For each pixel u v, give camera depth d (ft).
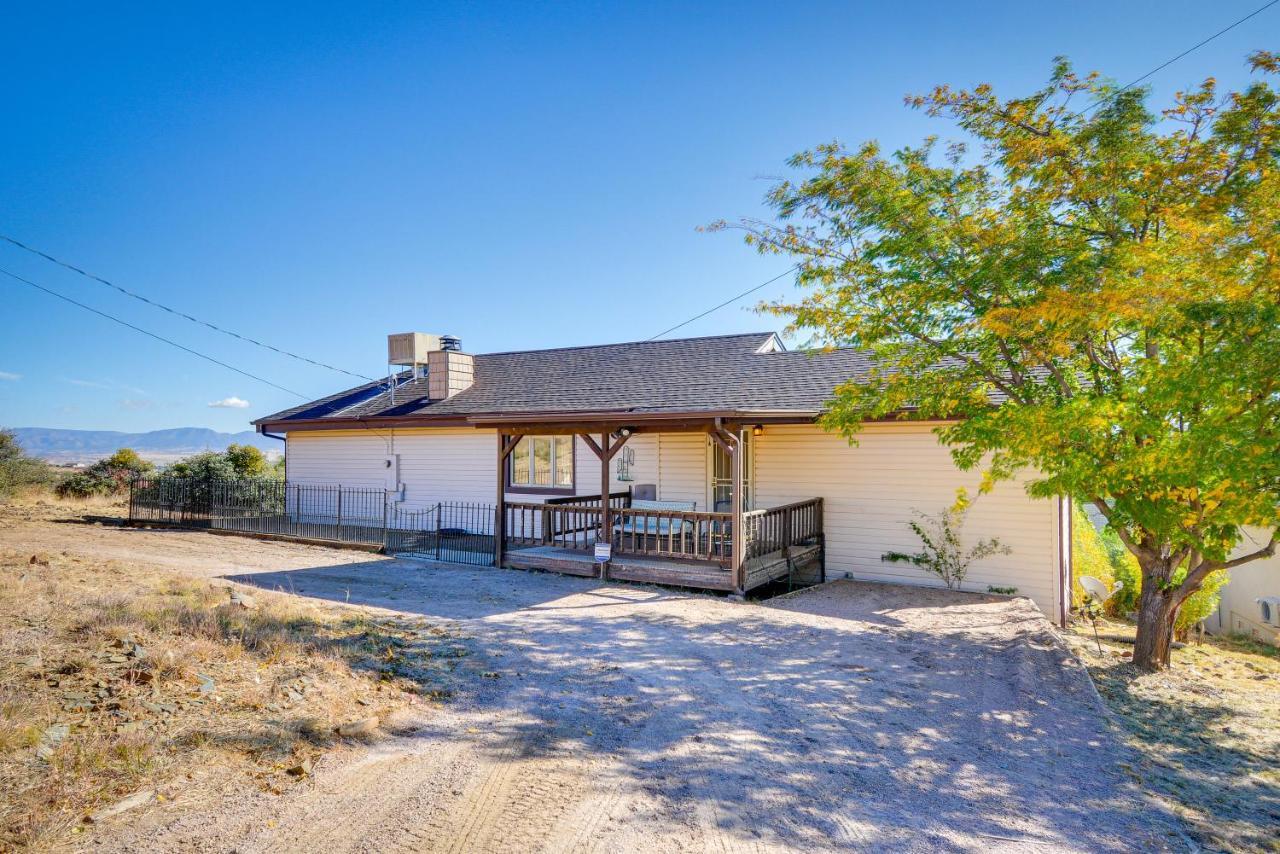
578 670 22.41
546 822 12.60
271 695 17.16
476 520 57.72
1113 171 24.49
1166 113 24.54
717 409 34.37
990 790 14.82
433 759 15.08
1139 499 24.02
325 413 66.03
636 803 13.56
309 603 29.63
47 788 11.68
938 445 40.01
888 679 22.57
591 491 52.65
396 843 11.55
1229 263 18.86
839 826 13.00
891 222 28.37
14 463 79.10
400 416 58.90
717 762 15.76
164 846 10.72
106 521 63.98
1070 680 22.90
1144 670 27.12
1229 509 20.26
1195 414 22.58
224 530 57.72
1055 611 36.63
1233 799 15.28
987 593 37.96
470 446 58.29
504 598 33.81
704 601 34.30
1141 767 16.47
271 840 11.30
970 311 28.55
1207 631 43.21
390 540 52.37
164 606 23.97
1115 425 23.41
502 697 19.45
